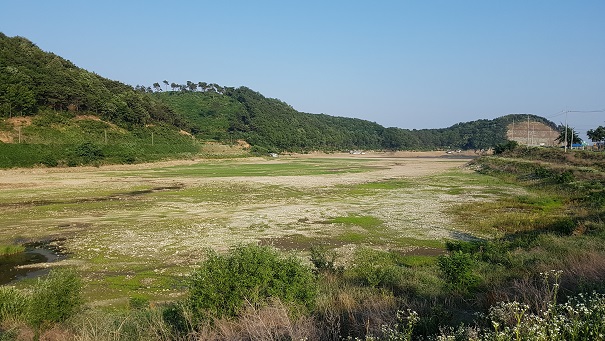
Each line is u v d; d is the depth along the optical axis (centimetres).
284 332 598
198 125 13175
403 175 6675
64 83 9025
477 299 827
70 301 864
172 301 1322
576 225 2083
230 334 613
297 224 2742
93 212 3186
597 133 8925
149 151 8800
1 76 7712
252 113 15738
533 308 644
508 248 1719
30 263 1878
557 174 4591
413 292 966
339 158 13662
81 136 7912
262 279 722
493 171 6481
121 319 869
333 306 752
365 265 1358
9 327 835
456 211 3178
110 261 1883
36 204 3547
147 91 17212
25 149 6481
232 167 8400
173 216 3038
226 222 2809
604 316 454
